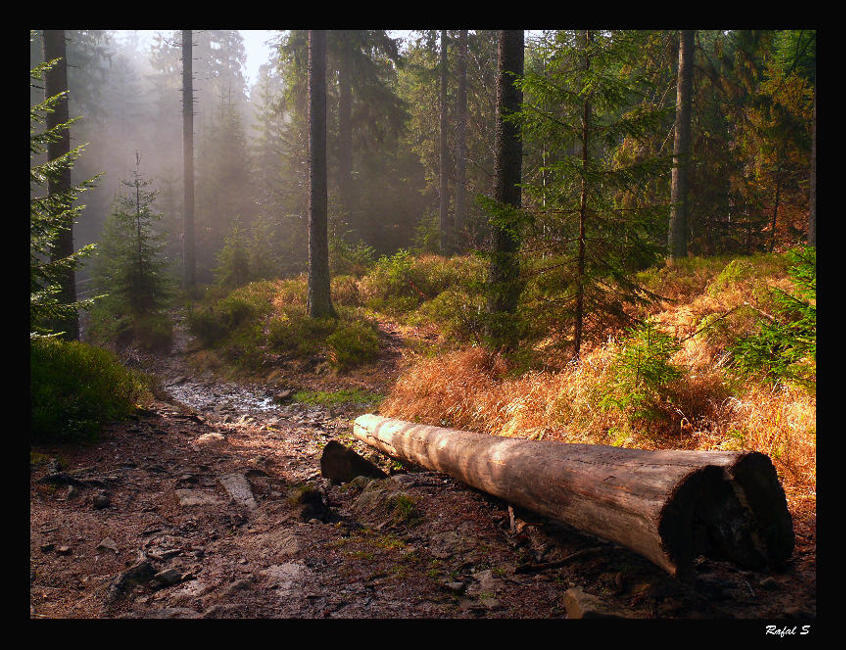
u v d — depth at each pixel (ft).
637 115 22.03
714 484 8.31
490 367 26.89
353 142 97.04
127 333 56.95
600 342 23.29
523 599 9.69
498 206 23.32
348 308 51.39
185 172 83.71
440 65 86.58
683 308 31.07
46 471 16.56
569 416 19.48
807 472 13.01
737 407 16.31
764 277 32.35
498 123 31.19
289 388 37.86
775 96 58.75
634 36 21.26
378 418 23.13
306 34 79.66
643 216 21.83
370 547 12.25
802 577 9.50
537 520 12.60
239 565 11.56
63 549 12.01
